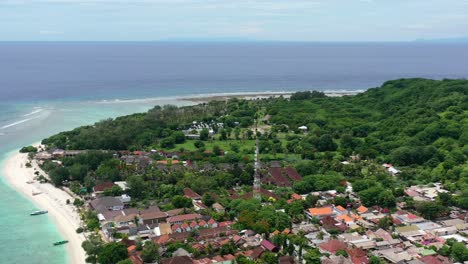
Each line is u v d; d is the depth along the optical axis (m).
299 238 181.25
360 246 179.75
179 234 184.75
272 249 173.62
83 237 189.00
